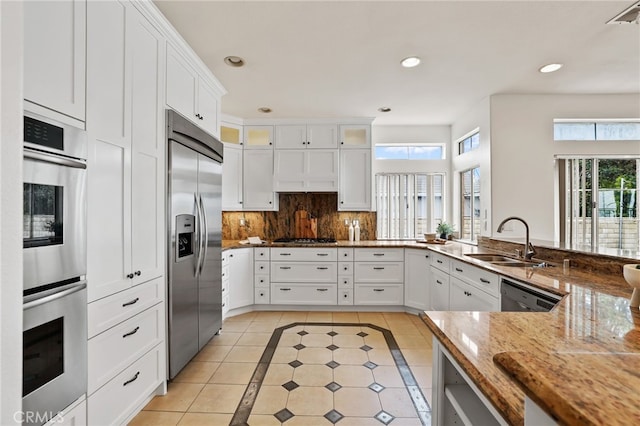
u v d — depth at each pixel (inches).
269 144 163.0
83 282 53.1
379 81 116.7
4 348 17.8
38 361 45.3
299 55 97.3
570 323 42.4
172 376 82.0
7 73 17.9
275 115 157.5
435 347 44.9
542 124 129.8
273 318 141.1
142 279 70.5
